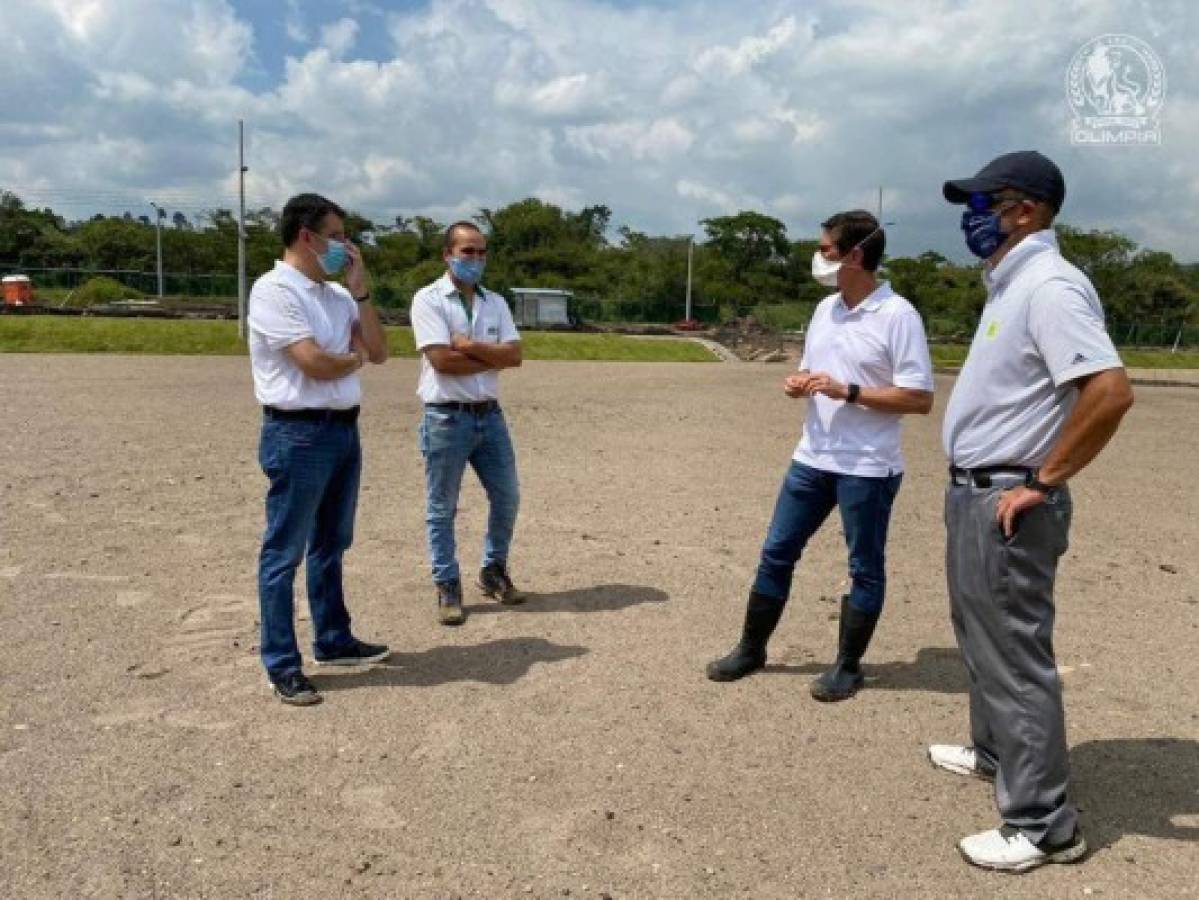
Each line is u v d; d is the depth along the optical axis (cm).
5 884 292
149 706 420
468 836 328
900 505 915
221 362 2552
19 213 7744
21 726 396
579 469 1040
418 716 418
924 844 332
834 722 425
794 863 319
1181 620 591
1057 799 320
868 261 432
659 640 520
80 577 591
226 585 586
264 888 296
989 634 321
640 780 369
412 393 1850
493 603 573
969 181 320
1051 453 307
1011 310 310
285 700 427
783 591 463
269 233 7038
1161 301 7931
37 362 2342
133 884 295
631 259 8931
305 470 417
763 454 1209
